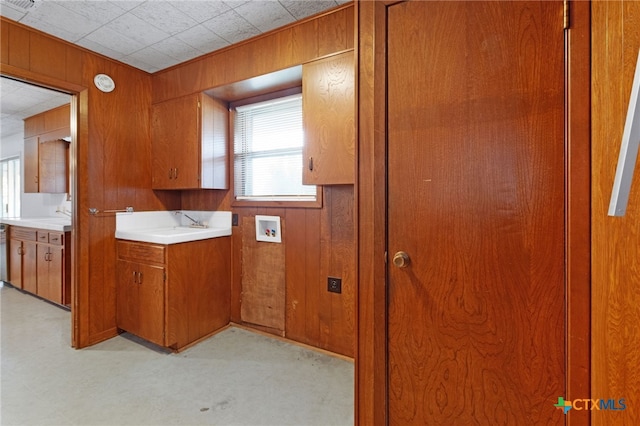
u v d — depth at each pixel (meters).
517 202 0.95
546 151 0.91
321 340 2.37
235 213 2.80
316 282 2.39
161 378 1.98
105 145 2.55
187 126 2.62
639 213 0.77
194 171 2.59
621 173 0.69
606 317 0.82
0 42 1.98
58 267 3.22
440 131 1.05
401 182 1.10
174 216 3.09
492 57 0.97
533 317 0.94
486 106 0.98
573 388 0.87
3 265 4.10
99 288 2.52
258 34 2.26
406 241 1.10
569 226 0.87
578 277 0.86
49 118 3.77
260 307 2.67
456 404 1.04
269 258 2.61
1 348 2.39
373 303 1.14
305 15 2.05
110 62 2.57
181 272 2.38
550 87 0.90
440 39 1.04
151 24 2.11
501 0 0.96
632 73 0.78
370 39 1.14
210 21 2.08
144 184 2.84
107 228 2.58
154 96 2.84
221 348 2.40
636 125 0.67
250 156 2.76
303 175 2.10
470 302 1.02
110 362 2.18
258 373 2.05
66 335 2.63
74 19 2.04
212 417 1.63
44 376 1.99
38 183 3.88
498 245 0.98
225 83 2.41
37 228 3.48
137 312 2.47
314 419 1.62
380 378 1.14
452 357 1.05
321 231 2.36
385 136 1.12
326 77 2.01
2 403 1.72
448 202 1.04
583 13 0.84
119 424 1.56
